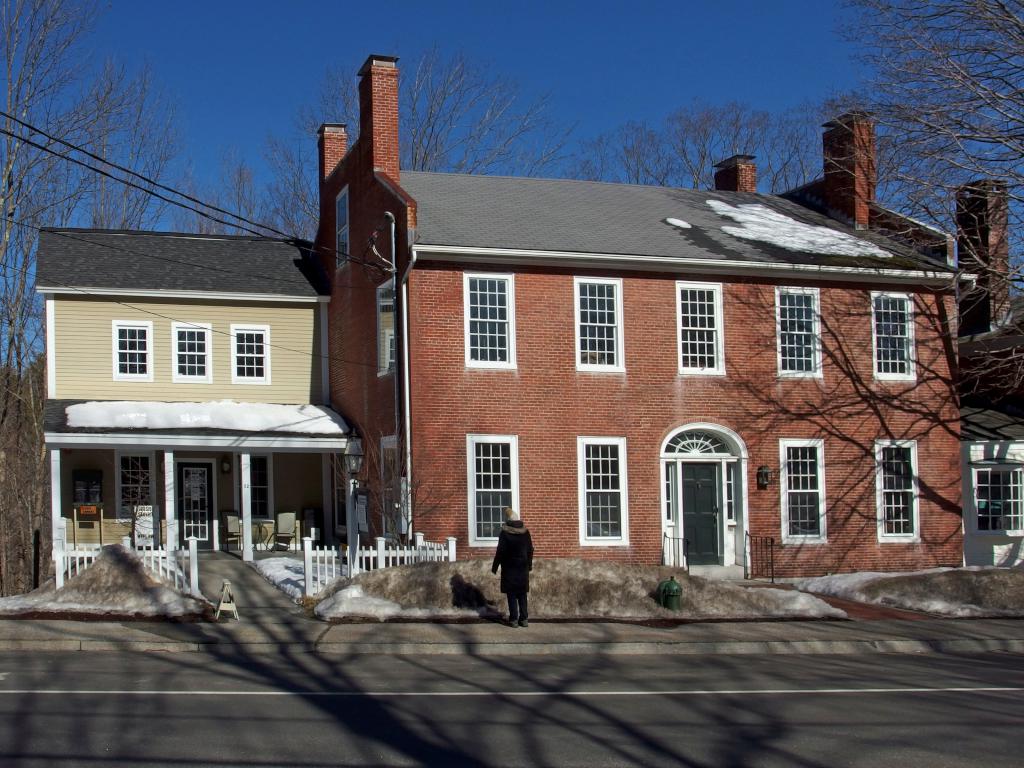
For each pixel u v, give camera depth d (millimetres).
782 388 26828
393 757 9461
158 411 26406
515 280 24906
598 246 25625
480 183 29516
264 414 27375
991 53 25922
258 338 29234
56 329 27328
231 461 29938
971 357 31078
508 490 24484
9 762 8992
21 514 34438
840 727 11055
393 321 24797
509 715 11367
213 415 26672
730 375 26422
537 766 9289
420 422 23906
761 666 15570
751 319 26734
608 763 9430
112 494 28750
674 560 25594
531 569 19578
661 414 25781
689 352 26266
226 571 24125
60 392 27172
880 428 27531
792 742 10336
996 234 29016
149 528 26438
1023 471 28688
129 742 9758
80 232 29516
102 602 18203
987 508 28562
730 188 34844
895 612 21078
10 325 34656
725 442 26578
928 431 27953
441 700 12156
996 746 10312
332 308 29688
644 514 25453
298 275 30578
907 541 27422
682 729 10836
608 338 25625
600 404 25328
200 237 30891
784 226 29984
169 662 14711
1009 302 31094
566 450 24969
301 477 30250
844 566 26812
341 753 9555
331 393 29656
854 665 15930
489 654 16250
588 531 25031
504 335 24859
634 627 18188
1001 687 13883
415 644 16234
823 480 26875
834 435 27109
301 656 15547
